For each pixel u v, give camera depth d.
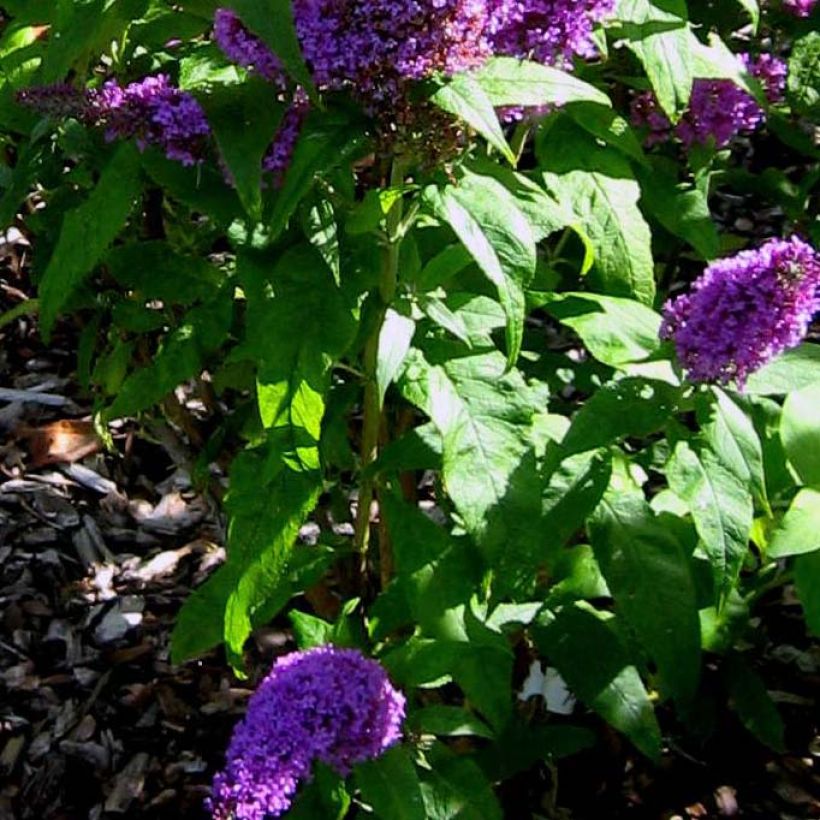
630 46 0.78
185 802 1.09
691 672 0.78
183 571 1.32
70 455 1.44
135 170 0.73
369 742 0.74
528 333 0.91
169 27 0.83
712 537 0.74
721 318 0.71
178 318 1.04
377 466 0.80
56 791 1.12
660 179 0.92
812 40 1.06
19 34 0.93
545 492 0.76
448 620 0.80
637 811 1.03
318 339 0.68
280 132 0.66
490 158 0.83
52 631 1.26
